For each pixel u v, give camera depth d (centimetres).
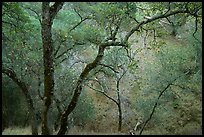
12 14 2262
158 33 2228
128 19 2269
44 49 1410
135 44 3706
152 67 3166
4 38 2380
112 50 2814
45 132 1412
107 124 3269
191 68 3006
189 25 3434
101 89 3581
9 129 2725
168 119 3042
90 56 3130
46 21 1409
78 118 3058
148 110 2978
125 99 3491
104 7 2288
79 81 1560
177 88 3153
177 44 3522
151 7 1931
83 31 2525
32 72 2530
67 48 2598
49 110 1421
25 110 2844
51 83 1418
